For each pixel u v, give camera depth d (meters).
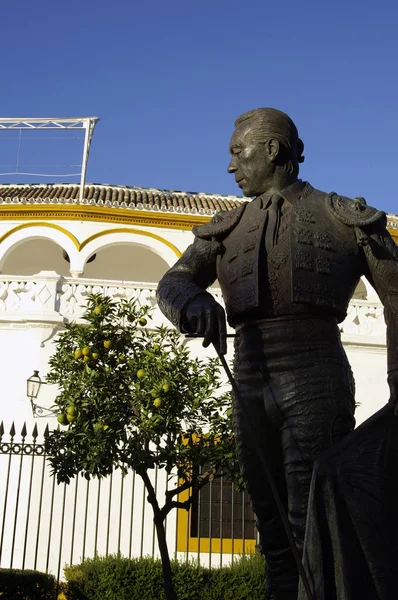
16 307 16.83
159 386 9.77
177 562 11.83
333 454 2.80
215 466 9.95
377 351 17.09
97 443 9.60
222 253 3.50
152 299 17.11
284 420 3.18
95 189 28.34
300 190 3.42
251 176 3.46
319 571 2.66
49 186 28.86
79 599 11.75
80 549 14.38
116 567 11.59
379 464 2.80
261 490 3.31
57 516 14.52
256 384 3.26
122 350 10.42
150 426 9.74
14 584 10.96
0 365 16.47
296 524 3.10
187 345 15.97
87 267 29.38
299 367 3.17
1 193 27.17
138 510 14.68
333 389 3.14
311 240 3.24
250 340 3.30
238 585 11.45
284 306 3.21
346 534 2.69
